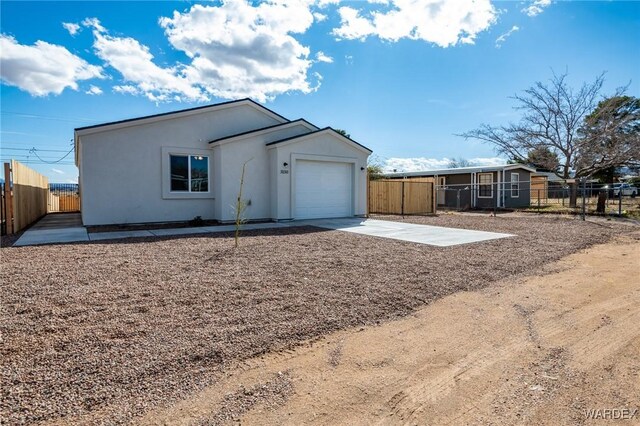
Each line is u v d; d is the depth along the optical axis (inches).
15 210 380.5
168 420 80.1
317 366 107.0
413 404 88.8
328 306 155.9
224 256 252.4
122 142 435.8
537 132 834.2
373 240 335.0
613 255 282.0
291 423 80.5
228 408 85.3
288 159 507.5
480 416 84.3
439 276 209.0
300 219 528.4
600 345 123.1
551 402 89.9
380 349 118.8
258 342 120.0
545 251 291.3
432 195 751.1
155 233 376.8
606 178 1112.2
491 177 872.3
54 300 154.7
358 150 584.1
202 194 488.4
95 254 255.9
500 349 120.0
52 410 81.7
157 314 141.4
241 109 519.8
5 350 109.2
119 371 99.0
